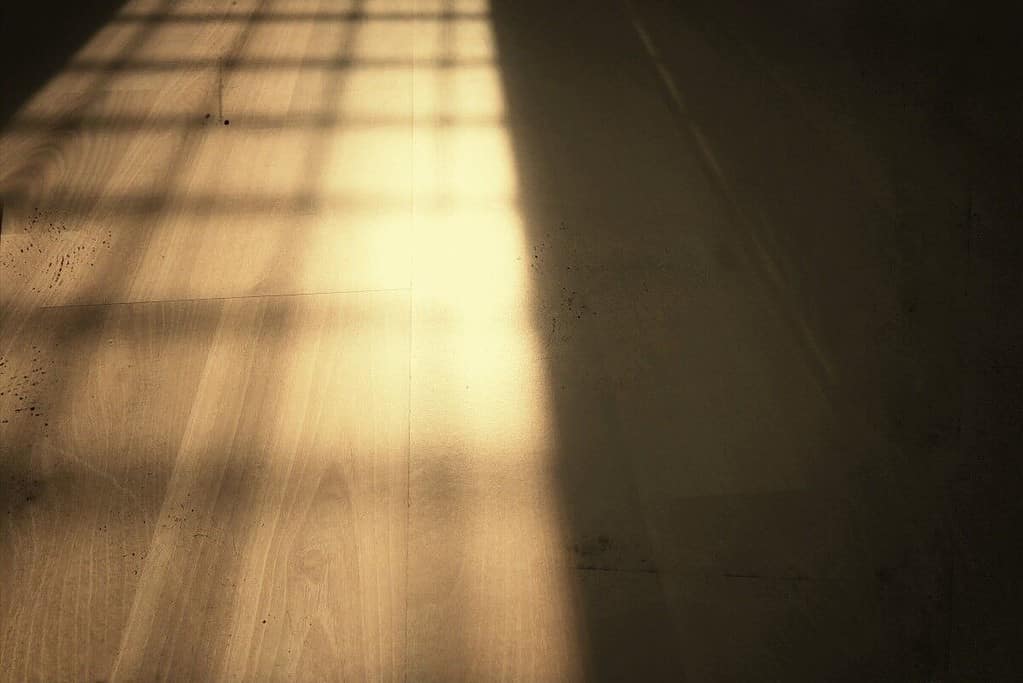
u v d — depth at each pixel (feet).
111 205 2.24
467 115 2.51
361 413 1.87
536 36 2.83
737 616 1.65
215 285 2.08
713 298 2.06
